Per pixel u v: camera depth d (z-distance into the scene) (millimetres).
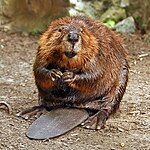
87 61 5207
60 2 9070
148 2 9148
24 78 6988
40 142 4961
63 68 5254
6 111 5660
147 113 5832
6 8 9109
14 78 6980
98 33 5402
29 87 6613
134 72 7398
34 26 9070
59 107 5488
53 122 5238
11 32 9039
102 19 9273
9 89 6496
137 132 5281
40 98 5574
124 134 5215
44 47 5250
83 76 5234
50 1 9055
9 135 5059
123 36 8961
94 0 9320
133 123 5504
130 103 6137
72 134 5141
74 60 5160
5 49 8258
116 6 9312
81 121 5293
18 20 9117
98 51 5281
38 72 5320
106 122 5473
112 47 5516
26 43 8594
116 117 5664
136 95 6434
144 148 4938
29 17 9102
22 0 9086
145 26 9125
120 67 5598
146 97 6375
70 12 9086
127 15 9344
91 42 5195
